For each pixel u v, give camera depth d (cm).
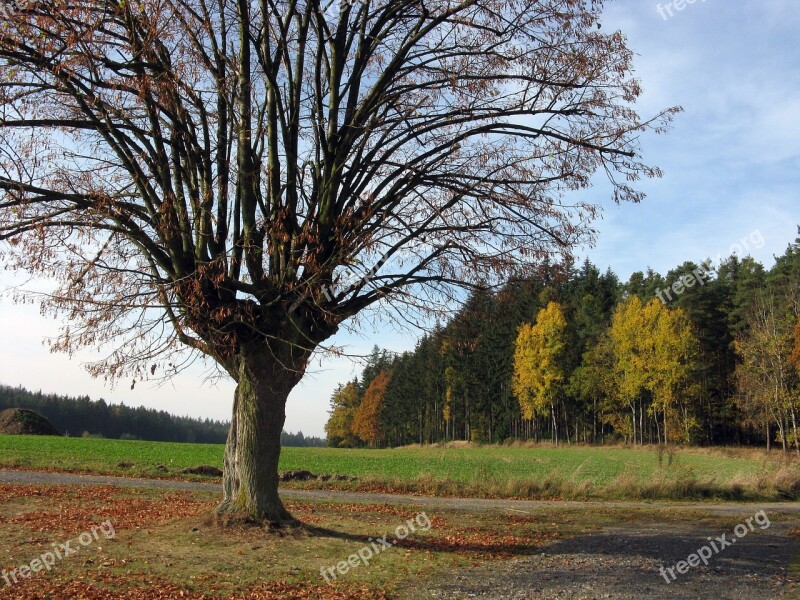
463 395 8069
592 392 6088
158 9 939
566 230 1173
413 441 10225
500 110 1124
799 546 1342
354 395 11856
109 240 1020
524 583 930
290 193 1095
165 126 1095
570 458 4653
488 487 2389
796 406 4419
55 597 766
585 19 1095
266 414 1163
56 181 1030
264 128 1194
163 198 1054
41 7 867
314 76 1166
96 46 947
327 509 1781
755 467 3606
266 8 1064
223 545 1049
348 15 1165
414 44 1167
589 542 1345
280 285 1049
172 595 791
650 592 891
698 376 5034
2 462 2798
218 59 1107
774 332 4447
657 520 1777
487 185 1140
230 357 1179
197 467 2723
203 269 948
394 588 880
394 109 1202
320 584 878
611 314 6550
